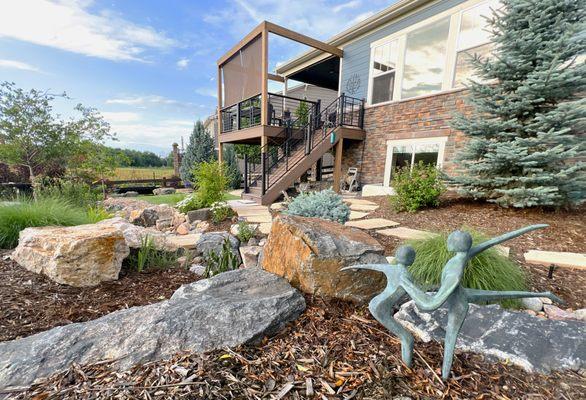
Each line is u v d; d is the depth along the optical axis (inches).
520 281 97.8
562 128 165.3
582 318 83.0
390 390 52.4
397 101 322.3
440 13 275.7
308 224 99.3
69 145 283.4
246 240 165.9
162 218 233.0
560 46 162.9
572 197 165.2
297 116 462.9
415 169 229.6
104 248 107.8
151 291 103.6
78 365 55.6
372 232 170.2
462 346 66.5
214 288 85.6
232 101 407.2
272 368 57.2
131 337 62.6
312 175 471.8
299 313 76.9
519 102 172.6
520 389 54.5
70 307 87.6
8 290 91.1
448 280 47.9
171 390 49.6
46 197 201.3
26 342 61.6
